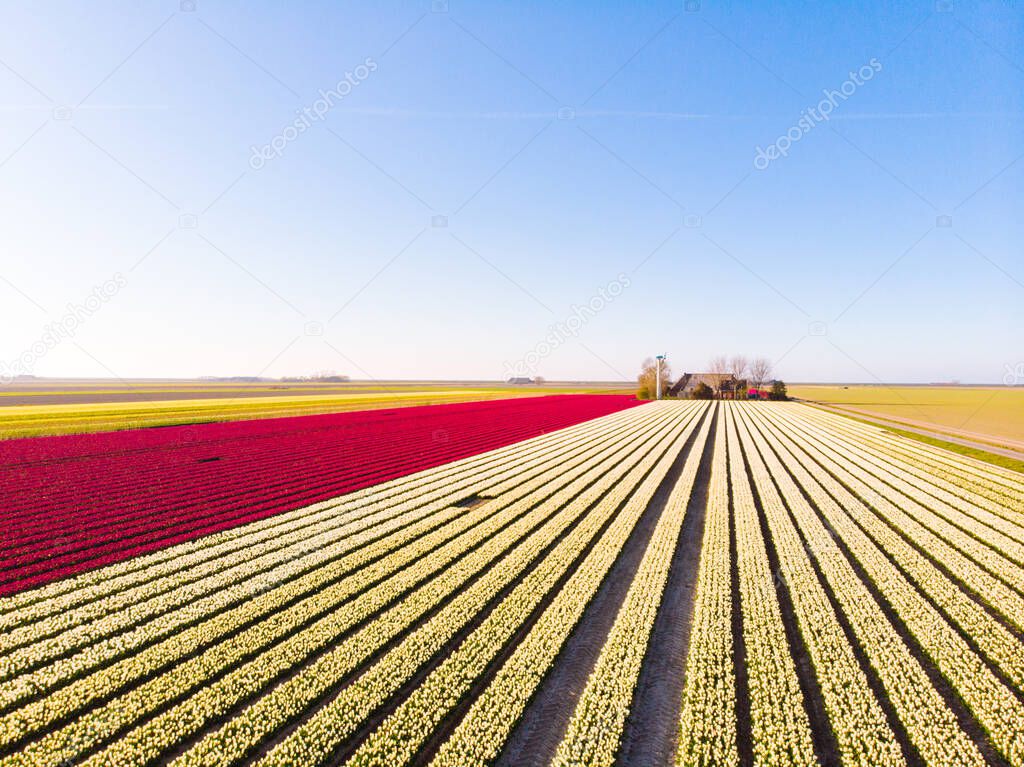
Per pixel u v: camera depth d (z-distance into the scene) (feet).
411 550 53.67
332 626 38.14
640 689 31.73
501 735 26.96
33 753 26.11
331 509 69.51
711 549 53.67
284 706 29.32
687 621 39.81
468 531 60.34
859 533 59.16
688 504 73.67
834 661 33.50
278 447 113.91
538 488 81.51
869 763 25.53
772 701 29.73
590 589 43.83
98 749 26.94
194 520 64.03
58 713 28.96
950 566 48.96
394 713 28.86
